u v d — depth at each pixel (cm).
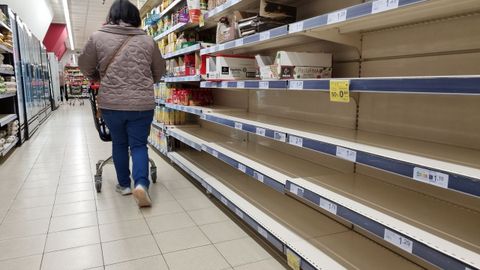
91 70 278
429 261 108
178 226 238
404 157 126
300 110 258
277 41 246
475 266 96
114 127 280
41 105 829
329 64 208
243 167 232
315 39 235
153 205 278
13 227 233
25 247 205
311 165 232
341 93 143
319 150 162
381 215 136
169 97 429
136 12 279
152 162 336
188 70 366
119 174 301
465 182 98
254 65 295
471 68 145
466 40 146
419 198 158
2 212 258
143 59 274
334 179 191
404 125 176
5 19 493
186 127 430
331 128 210
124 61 266
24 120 571
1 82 438
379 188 173
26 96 586
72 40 1877
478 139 143
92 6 1116
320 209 226
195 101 394
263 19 227
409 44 171
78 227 234
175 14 392
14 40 529
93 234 224
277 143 287
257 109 321
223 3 277
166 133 423
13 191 308
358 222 138
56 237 219
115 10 272
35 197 292
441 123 158
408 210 142
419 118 168
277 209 227
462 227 125
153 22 500
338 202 151
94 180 335
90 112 1139
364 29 187
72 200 286
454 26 151
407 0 113
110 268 185
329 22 152
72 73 2136
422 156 128
